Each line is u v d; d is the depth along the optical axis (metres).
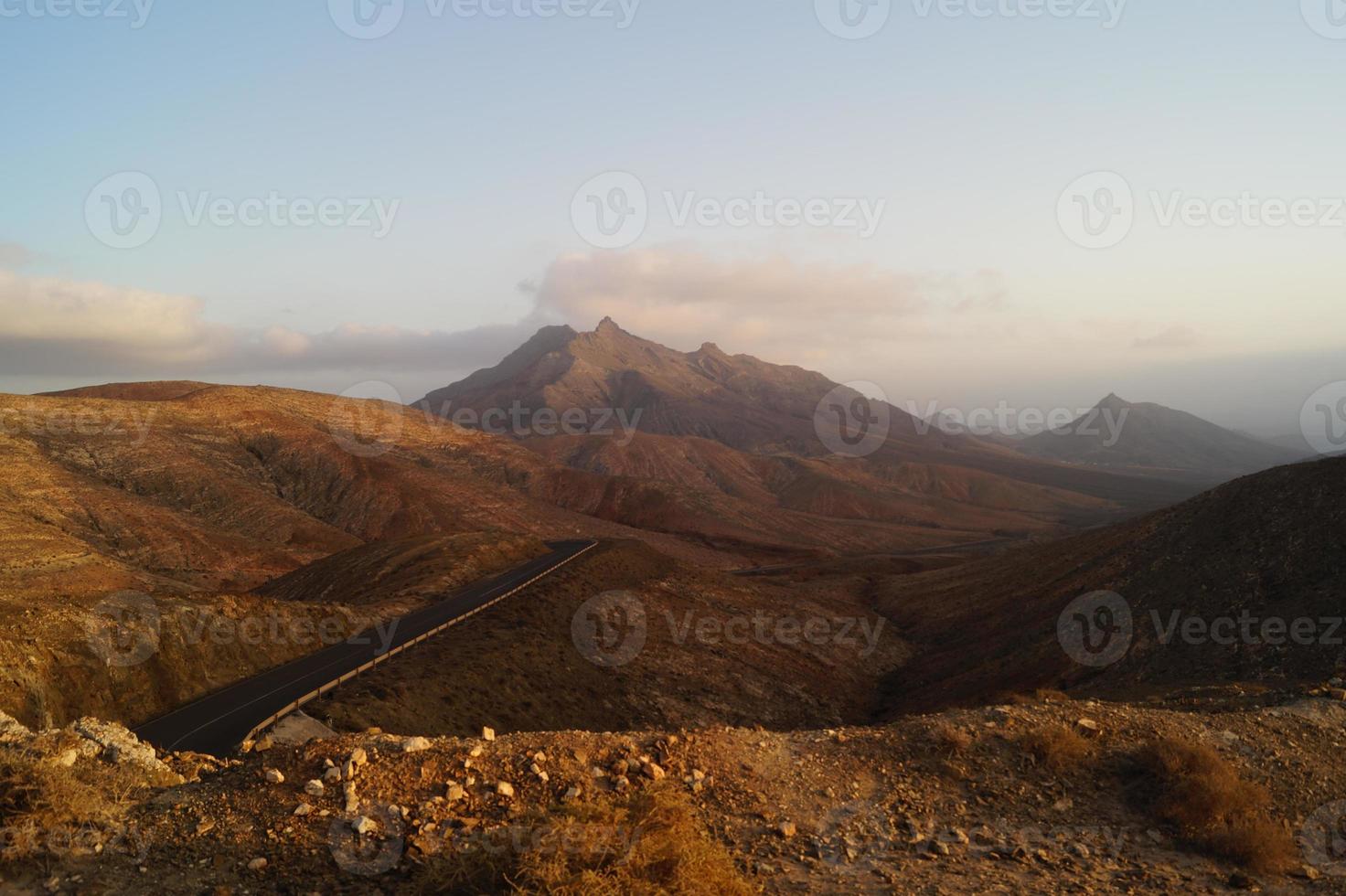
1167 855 9.94
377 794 8.93
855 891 8.30
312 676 28.88
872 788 11.02
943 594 77.44
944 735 12.24
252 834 8.12
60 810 7.78
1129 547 52.19
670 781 10.30
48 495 96.12
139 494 111.75
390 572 62.69
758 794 10.42
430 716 26.89
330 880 7.41
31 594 33.03
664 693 41.56
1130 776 11.66
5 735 9.30
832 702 49.03
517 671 34.72
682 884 7.10
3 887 6.91
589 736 11.05
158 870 7.42
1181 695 19.06
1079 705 14.30
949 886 8.60
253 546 103.31
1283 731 13.52
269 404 165.50
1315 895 9.11
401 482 138.12
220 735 21.67
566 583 54.91
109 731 9.78
